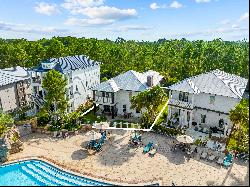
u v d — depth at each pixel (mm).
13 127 44875
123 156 38062
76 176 33875
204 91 45500
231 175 32969
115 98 53062
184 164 35594
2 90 56094
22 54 96500
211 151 38344
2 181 33719
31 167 36500
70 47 109438
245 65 77625
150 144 40062
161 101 45125
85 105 59188
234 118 37594
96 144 40188
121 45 155750
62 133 44812
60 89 46469
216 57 106438
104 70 90688
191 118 46562
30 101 61156
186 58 98062
